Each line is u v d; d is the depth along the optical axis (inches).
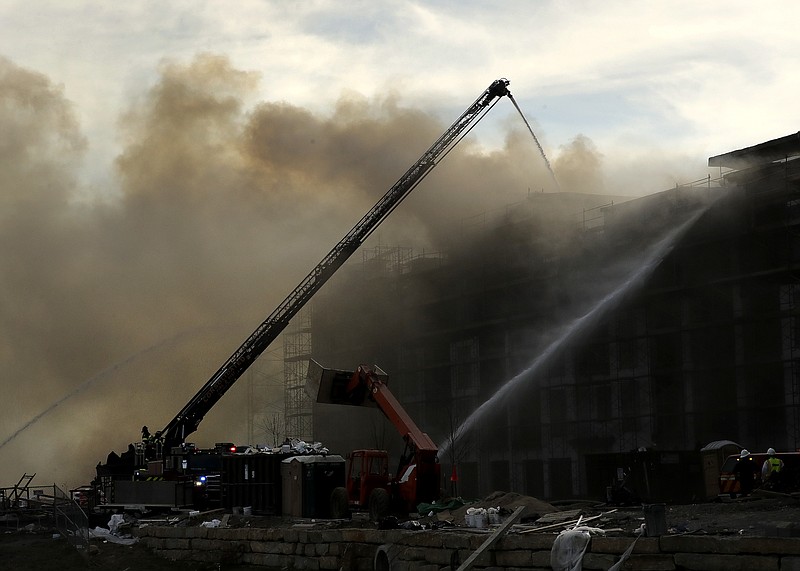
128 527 1951.3
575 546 1034.7
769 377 2999.5
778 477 1674.5
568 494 3474.4
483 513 1328.7
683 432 3139.8
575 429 3472.0
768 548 896.9
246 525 1675.7
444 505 1615.4
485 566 1110.4
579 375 3528.5
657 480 2620.6
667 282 3287.4
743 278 3029.0
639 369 3331.7
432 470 1656.0
